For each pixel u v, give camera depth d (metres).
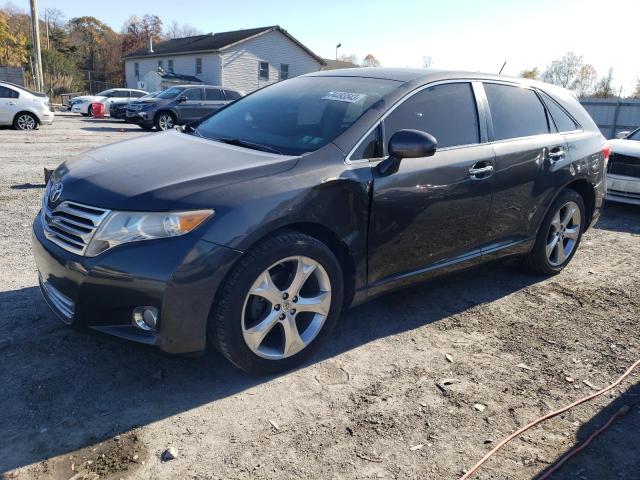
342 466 2.47
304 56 40.91
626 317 4.25
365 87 3.78
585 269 5.35
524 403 3.03
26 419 2.65
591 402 3.07
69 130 17.89
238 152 3.25
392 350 3.54
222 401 2.89
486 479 2.43
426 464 2.51
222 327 2.80
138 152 3.36
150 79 39.88
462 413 2.91
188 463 2.43
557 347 3.71
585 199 5.18
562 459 2.58
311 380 3.13
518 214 4.36
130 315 2.71
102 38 76.69
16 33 60.16
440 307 4.25
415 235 3.60
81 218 2.80
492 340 3.76
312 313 3.21
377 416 2.84
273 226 2.85
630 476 2.50
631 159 7.86
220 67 36.88
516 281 4.91
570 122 4.95
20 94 16.67
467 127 3.94
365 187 3.25
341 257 3.35
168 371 3.13
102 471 2.36
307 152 3.24
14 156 10.48
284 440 2.62
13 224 5.73
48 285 3.11
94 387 2.94
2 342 3.30
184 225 2.66
